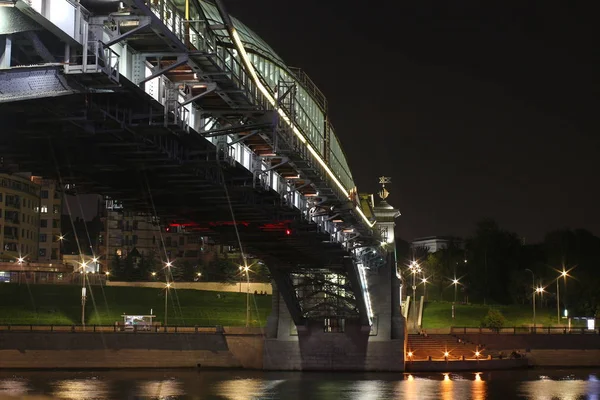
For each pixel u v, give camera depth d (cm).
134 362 10031
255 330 10469
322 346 9994
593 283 14100
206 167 4216
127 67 3150
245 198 5125
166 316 12231
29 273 16075
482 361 10525
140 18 2833
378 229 8725
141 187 4634
